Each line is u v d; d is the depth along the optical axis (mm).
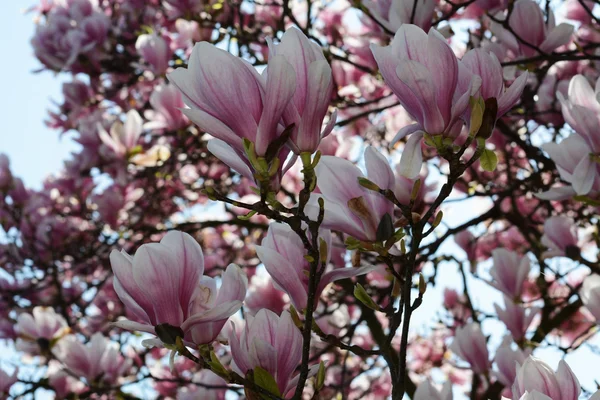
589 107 2834
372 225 2260
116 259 2129
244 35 6590
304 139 1964
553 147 3133
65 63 8414
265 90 1927
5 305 8625
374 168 2309
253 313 5605
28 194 9055
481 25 5926
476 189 6727
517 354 3955
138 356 7320
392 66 2074
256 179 1997
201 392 4859
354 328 5703
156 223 8883
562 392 2148
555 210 7164
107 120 7996
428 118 2055
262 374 2127
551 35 4641
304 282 2314
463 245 6855
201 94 1942
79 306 8266
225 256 9312
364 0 4625
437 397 3037
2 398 6004
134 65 7734
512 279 5434
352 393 7816
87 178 8664
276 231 2348
